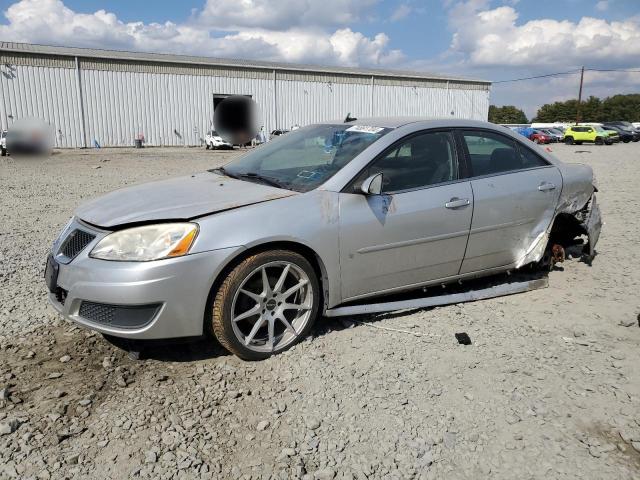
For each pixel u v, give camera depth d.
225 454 2.54
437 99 55.66
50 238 6.89
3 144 24.62
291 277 3.59
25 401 2.94
